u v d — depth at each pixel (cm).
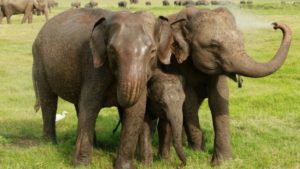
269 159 922
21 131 1166
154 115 894
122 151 862
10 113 1372
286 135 1127
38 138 1105
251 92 1700
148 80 835
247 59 827
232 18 867
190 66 913
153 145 1028
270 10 5591
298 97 1566
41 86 1037
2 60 2353
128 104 727
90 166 866
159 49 828
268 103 1500
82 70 876
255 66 820
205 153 959
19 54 2575
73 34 909
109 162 907
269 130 1175
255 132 1156
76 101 957
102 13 920
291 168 880
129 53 718
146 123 896
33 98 1606
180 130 812
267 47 2777
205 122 1259
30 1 4628
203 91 963
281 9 5709
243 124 1226
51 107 1055
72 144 1029
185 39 873
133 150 866
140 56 720
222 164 881
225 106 919
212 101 916
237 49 829
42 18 5166
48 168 870
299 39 3039
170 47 841
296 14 5025
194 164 888
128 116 845
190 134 966
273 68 818
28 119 1313
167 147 916
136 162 909
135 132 854
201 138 976
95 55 781
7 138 1096
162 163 898
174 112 812
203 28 845
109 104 874
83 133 858
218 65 845
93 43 786
